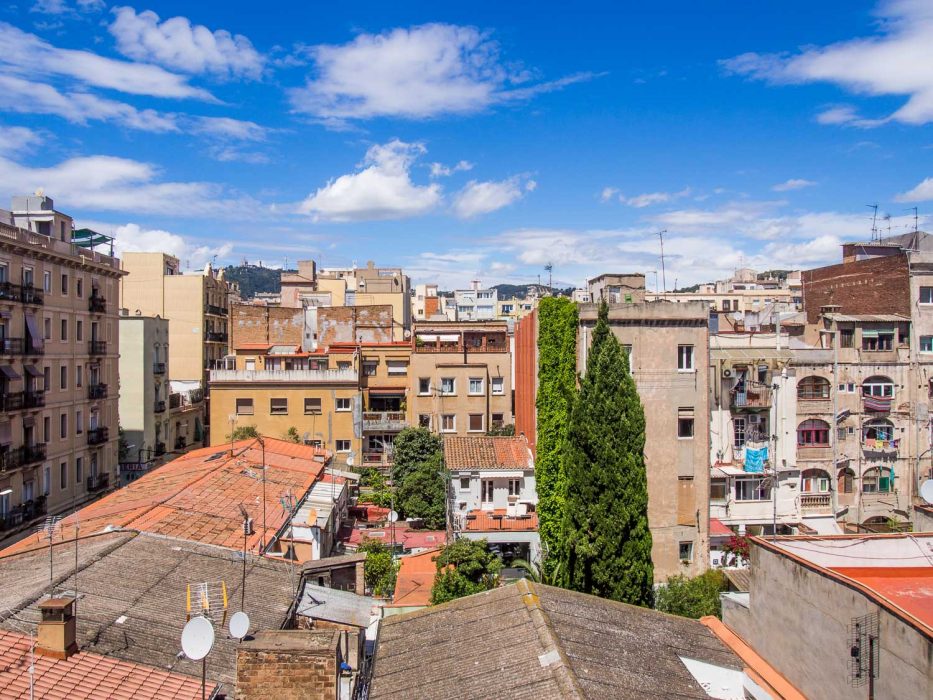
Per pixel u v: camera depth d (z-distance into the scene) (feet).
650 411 113.91
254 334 238.07
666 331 114.01
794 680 52.13
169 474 120.78
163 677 49.70
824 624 48.44
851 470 145.07
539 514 118.32
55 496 144.25
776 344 145.48
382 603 92.53
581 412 87.66
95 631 53.36
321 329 241.35
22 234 133.90
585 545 85.61
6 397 126.21
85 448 156.56
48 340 142.72
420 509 144.87
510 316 338.34
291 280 299.38
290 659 47.03
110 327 169.89
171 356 249.96
